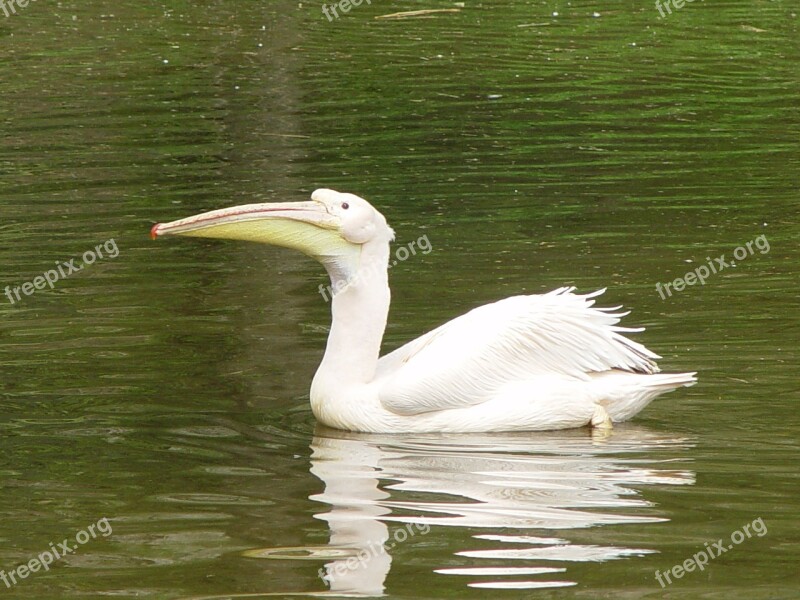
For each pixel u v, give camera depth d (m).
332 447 10.13
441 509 8.70
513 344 10.73
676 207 17.55
